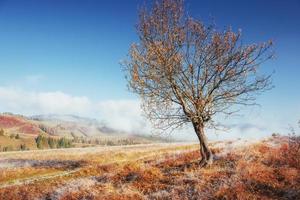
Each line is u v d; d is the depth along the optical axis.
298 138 20.41
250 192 13.68
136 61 21.30
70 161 42.44
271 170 15.83
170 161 25.34
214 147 29.89
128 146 66.56
